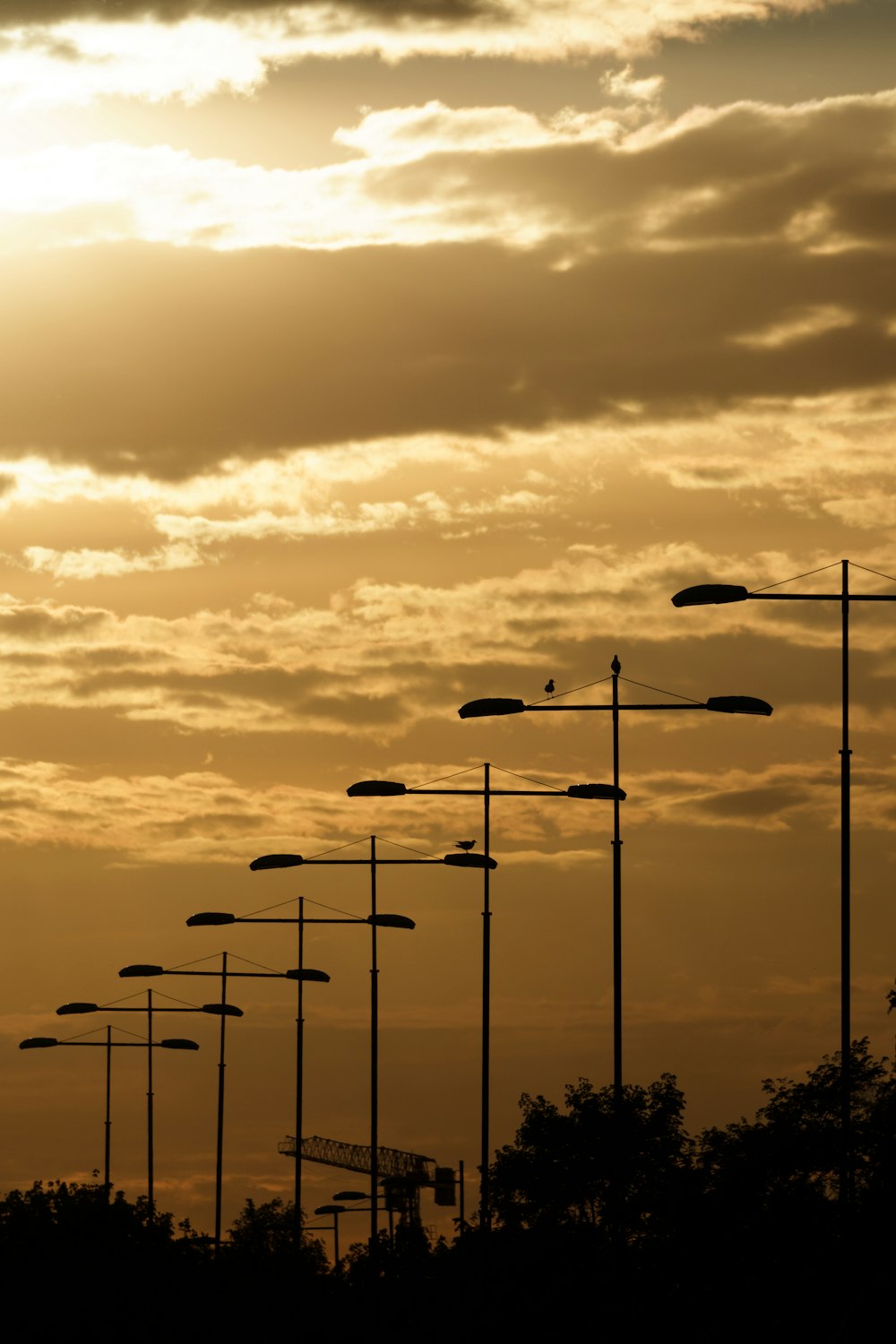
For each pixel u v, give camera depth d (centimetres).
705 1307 12188
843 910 10375
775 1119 12006
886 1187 10862
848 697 10656
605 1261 14862
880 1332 9462
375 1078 17238
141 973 19938
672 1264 12475
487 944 14325
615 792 12012
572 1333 14475
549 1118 16088
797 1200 11706
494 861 14450
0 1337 18162
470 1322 15262
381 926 17275
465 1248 15888
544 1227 15450
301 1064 18825
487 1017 14300
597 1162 15688
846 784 10519
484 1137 14300
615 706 12200
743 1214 12081
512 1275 14975
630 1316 12650
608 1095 16150
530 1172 15812
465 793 14450
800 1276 11531
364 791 14400
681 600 11075
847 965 10344
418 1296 17512
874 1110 11625
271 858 16700
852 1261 10700
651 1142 15775
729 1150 12381
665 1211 12788
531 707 12281
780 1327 11638
